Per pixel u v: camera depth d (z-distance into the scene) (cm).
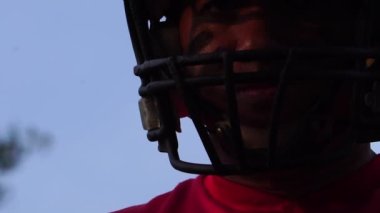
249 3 182
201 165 176
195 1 188
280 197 184
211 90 183
